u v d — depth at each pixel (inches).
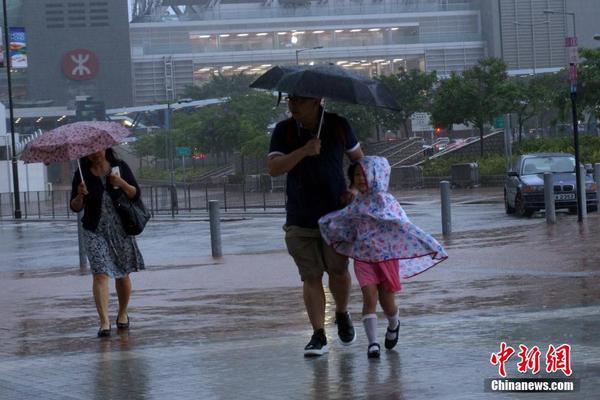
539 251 1032.8
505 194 1776.6
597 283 755.4
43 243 1868.8
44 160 640.4
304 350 514.9
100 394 438.0
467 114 3725.4
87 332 669.9
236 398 413.7
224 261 1197.1
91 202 649.6
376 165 497.0
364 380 434.9
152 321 705.6
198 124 6555.1
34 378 488.1
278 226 1925.4
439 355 482.3
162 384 453.1
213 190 4559.5
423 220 1726.1
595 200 1622.8
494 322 582.2
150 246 1594.5
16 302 887.1
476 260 990.4
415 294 764.0
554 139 3449.8
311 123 504.4
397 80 4938.5
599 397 376.5
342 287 515.8
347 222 495.8
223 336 608.1
